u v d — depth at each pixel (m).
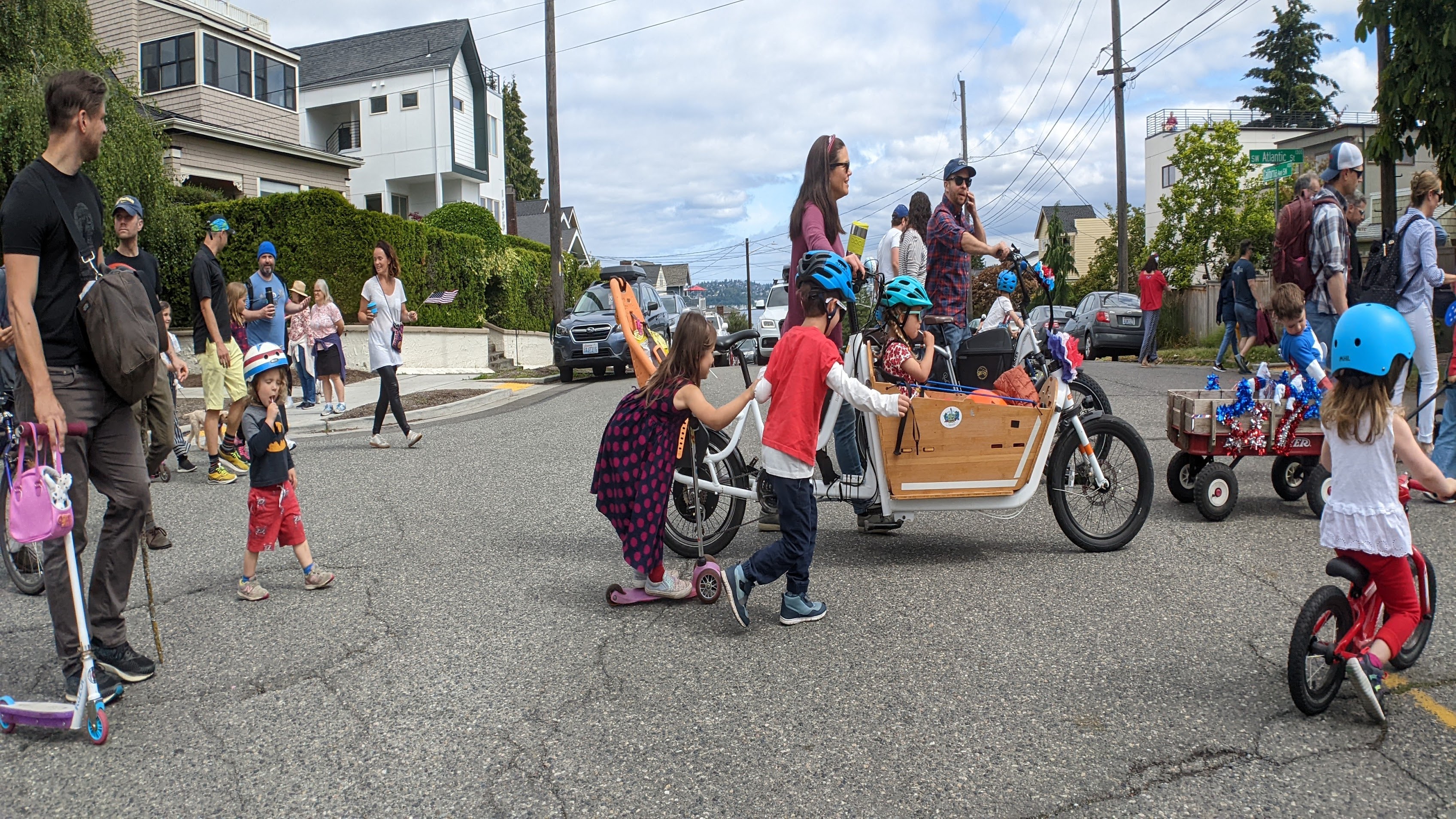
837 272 4.23
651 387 4.54
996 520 6.16
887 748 3.14
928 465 5.21
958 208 6.87
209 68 25.84
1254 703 3.41
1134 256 40.91
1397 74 11.30
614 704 3.54
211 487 7.65
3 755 3.24
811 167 5.53
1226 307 14.01
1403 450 3.20
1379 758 3.00
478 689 3.69
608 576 5.15
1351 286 6.94
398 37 38.28
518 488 7.45
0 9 14.88
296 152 26.31
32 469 3.36
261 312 9.51
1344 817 2.69
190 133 23.30
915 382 5.16
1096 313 20.22
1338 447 3.32
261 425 4.69
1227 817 2.70
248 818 2.83
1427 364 6.47
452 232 24.80
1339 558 3.35
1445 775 2.89
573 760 3.12
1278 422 5.83
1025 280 6.80
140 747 3.28
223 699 3.65
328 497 7.24
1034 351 6.21
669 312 21.41
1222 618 4.24
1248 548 5.31
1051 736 3.19
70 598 3.44
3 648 4.25
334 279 18.69
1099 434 5.36
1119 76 27.39
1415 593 3.32
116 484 3.72
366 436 10.48
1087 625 4.20
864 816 2.75
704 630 4.29
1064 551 5.40
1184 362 17.34
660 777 3.00
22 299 3.38
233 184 25.16
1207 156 33.16
